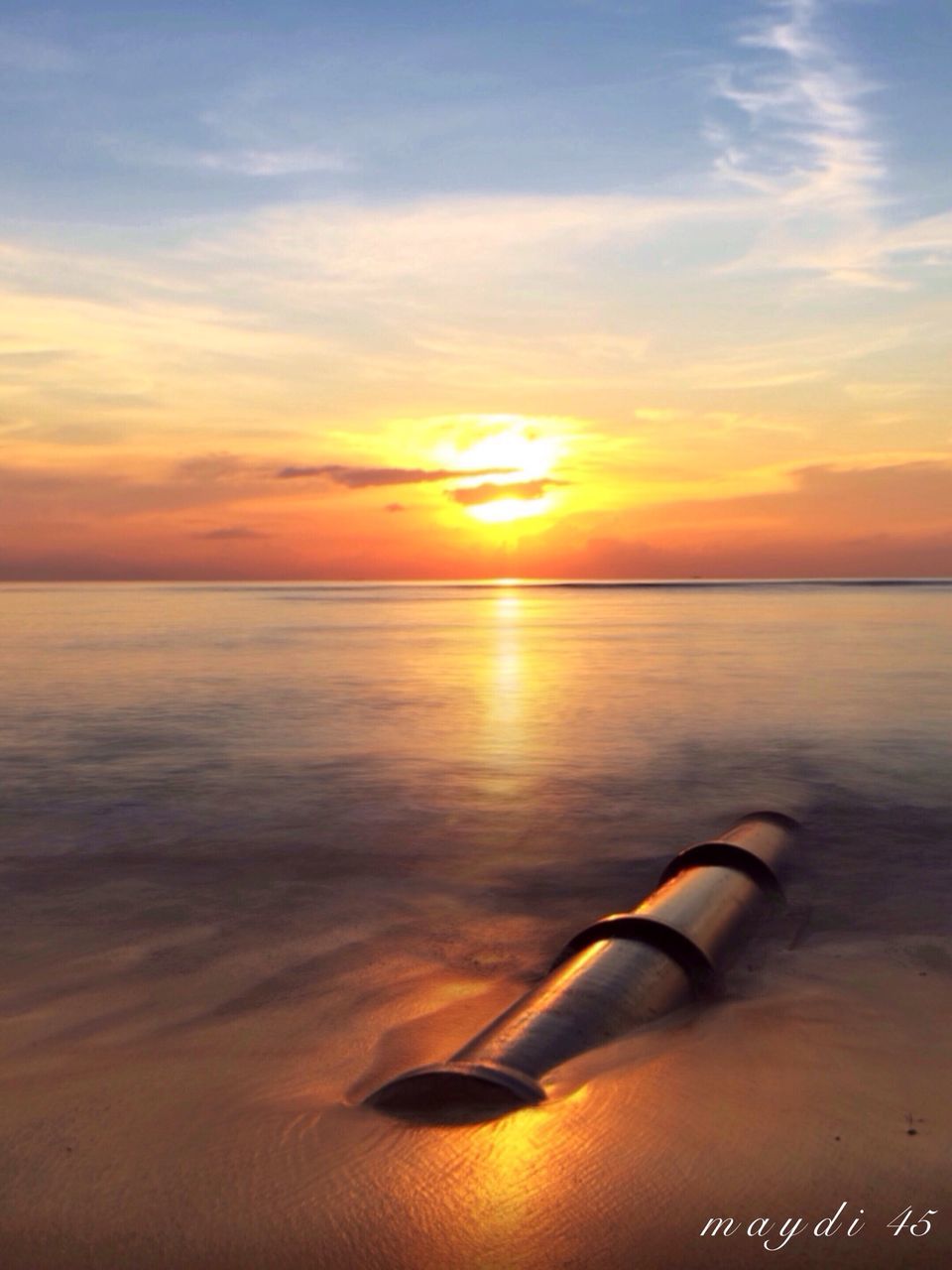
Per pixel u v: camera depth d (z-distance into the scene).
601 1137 4.81
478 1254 4.05
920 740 18.44
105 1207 4.39
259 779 15.27
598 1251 4.06
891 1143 4.79
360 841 11.70
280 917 8.97
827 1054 5.80
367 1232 4.19
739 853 9.05
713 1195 4.39
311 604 118.88
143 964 7.75
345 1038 6.35
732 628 59.03
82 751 17.73
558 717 21.75
